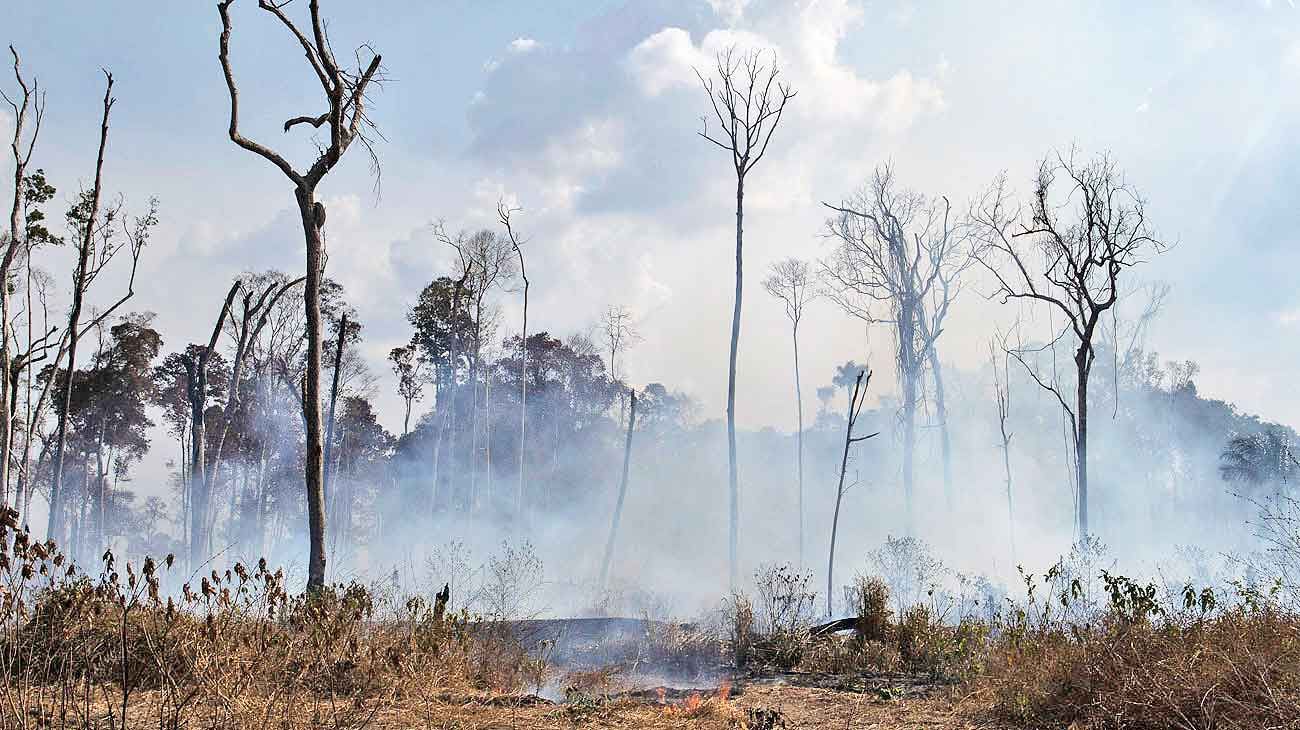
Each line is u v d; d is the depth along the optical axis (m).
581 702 7.75
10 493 27.53
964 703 8.05
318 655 7.11
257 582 7.48
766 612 13.04
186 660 6.50
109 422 48.62
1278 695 6.07
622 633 12.62
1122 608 8.07
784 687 9.51
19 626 6.73
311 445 14.11
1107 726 6.73
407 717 6.85
